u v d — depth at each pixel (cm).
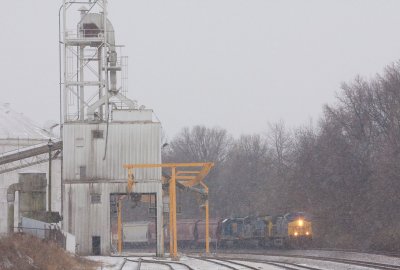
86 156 17525
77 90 18250
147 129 17638
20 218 13638
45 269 8969
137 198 17675
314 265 13125
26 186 14612
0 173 18438
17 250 8750
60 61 18162
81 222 17350
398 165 18275
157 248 17550
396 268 10394
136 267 12381
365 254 14450
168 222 18450
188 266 12675
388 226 17412
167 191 19025
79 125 17588
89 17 18312
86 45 18388
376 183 19125
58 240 12119
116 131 17612
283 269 11475
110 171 17500
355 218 19862
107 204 17412
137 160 17562
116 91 18375
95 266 11981
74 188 17450
